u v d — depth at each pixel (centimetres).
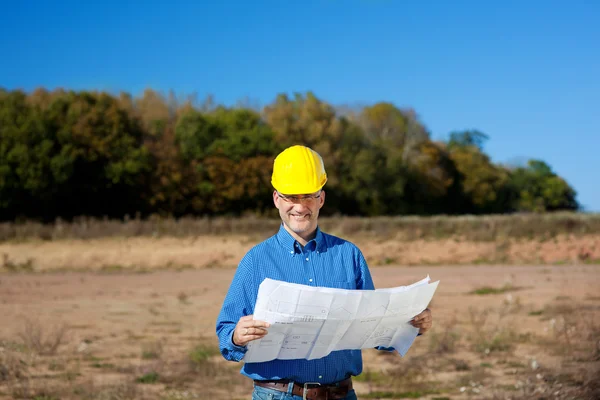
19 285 1838
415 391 758
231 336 315
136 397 730
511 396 672
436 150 6944
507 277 1856
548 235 2598
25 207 4381
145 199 4769
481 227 2733
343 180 6006
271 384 330
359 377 827
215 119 5528
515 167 8781
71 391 740
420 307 324
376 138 6506
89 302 1527
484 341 969
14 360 860
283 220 342
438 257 2406
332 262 340
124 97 5238
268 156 5388
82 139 4491
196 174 5047
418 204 6875
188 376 834
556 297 1435
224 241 2578
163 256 2391
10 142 4250
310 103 5991
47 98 5100
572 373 727
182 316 1327
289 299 298
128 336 1112
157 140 5106
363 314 311
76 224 2778
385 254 2448
